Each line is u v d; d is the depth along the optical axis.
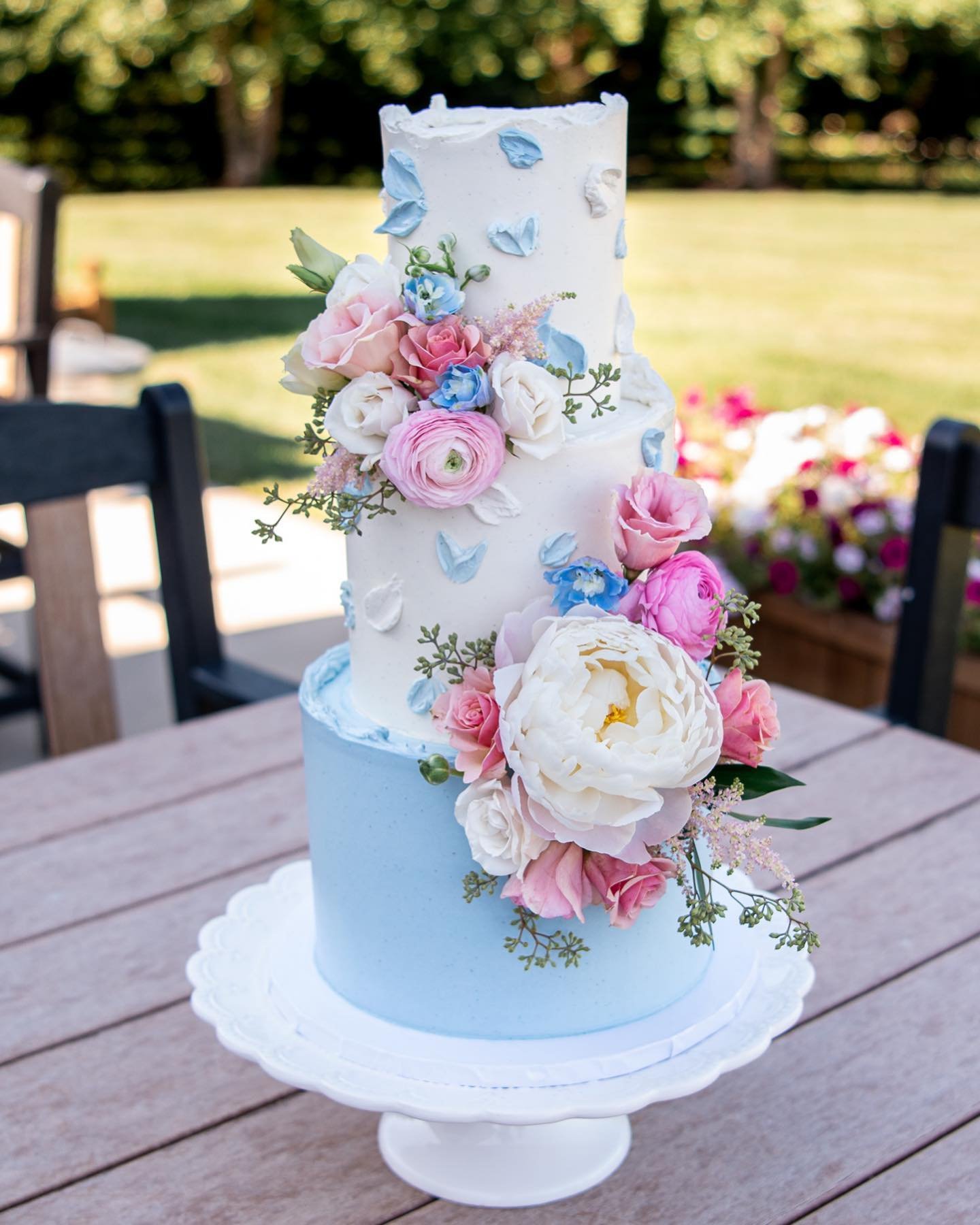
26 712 2.74
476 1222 1.02
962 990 1.28
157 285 10.32
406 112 0.94
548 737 0.82
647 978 1.02
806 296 9.84
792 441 3.09
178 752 1.77
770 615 2.96
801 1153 1.08
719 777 0.92
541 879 0.89
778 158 17.75
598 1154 1.07
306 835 1.56
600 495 0.96
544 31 16.19
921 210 14.24
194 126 16.75
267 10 15.80
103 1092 1.17
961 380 7.22
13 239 3.11
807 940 0.89
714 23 15.61
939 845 1.53
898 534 2.80
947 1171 1.06
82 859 1.52
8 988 1.30
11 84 15.38
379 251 11.33
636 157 17.64
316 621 3.62
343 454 0.91
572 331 0.97
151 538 4.32
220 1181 1.07
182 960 1.34
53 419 1.92
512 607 0.96
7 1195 1.05
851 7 15.28
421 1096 0.93
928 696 1.88
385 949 1.02
